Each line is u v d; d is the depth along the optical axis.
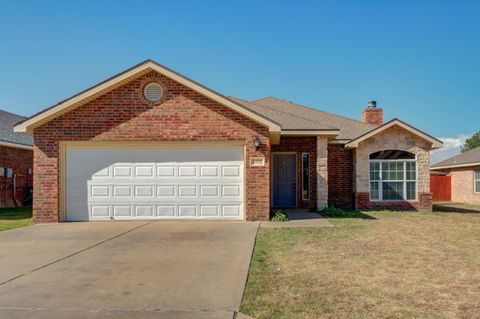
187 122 12.65
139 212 12.85
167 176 12.86
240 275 6.20
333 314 4.61
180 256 7.53
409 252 7.94
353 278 6.08
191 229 10.84
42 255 7.70
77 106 12.64
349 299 5.12
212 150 12.84
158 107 12.67
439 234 10.18
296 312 4.67
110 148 12.86
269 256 7.53
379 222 12.58
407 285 5.73
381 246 8.53
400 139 17.55
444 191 29.66
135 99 12.69
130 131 12.64
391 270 6.55
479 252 7.97
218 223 12.04
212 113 12.66
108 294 5.33
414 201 17.48
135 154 12.88
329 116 21.31
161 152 12.90
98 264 6.96
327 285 5.72
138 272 6.41
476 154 27.50
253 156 12.60
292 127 16.08
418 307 4.84
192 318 4.51
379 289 5.54
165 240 9.20
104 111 12.68
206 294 5.31
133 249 8.21
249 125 12.65
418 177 17.52
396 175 17.62
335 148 18.25
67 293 5.38
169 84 12.69
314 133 15.97
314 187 17.25
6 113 25.45
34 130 12.64
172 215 12.81
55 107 12.35
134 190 12.84
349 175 18.16
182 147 12.87
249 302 5.00
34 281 5.94
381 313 4.64
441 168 30.52
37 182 12.59
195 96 12.69
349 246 8.51
